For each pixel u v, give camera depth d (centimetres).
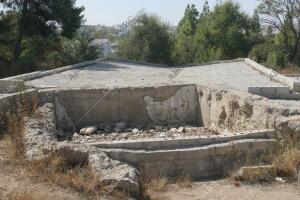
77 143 855
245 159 904
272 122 1052
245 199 754
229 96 1299
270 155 905
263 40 4656
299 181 816
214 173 886
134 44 3591
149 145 872
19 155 817
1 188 659
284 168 844
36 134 913
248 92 1363
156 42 3556
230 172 866
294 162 863
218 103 1364
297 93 1399
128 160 843
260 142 916
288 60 3709
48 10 2986
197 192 790
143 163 848
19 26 3002
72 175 734
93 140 1238
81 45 3297
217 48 4194
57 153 799
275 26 4503
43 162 769
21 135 923
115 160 792
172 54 3656
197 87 1509
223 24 4516
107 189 686
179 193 783
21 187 670
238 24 4566
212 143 904
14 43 3144
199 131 1377
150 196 747
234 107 1273
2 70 2608
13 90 1369
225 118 1329
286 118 1022
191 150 867
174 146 884
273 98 1384
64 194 661
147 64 2673
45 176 716
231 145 895
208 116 1433
